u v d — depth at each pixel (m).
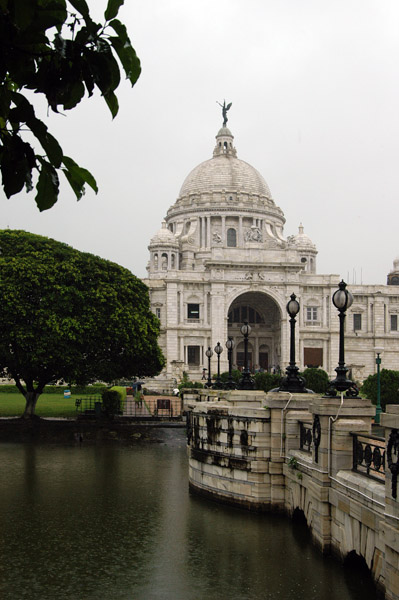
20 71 5.56
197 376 102.44
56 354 49.97
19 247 54.97
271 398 21.80
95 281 55.19
